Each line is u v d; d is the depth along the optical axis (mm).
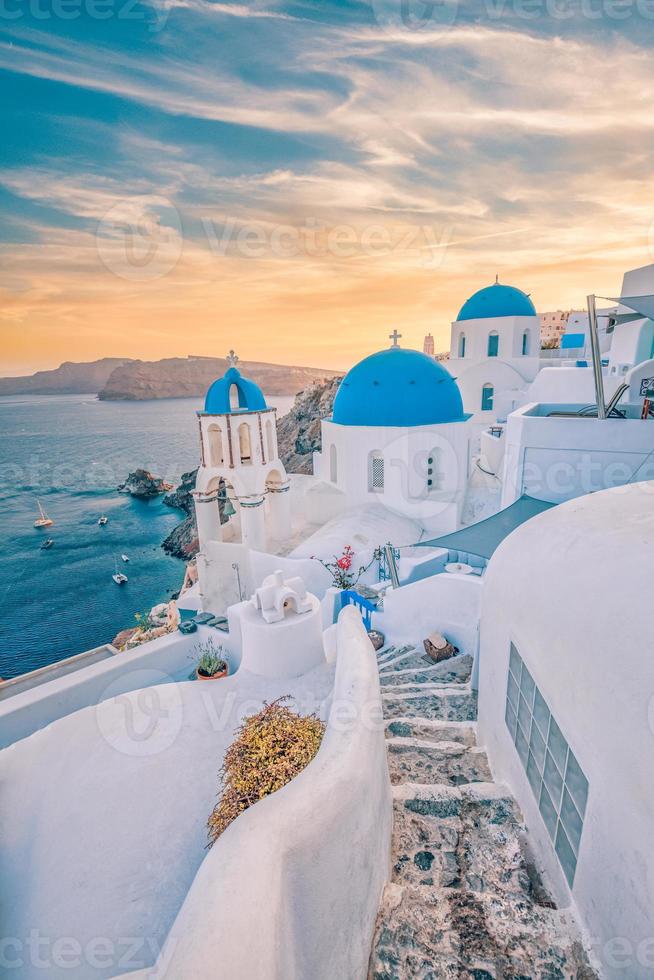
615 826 2117
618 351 17344
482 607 4992
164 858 4605
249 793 4348
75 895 4336
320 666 8070
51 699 7973
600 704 2273
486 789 3857
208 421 16719
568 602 2781
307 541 15344
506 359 25719
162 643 9086
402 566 10992
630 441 7652
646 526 2895
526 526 4090
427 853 3258
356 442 17000
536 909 2689
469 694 6223
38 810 5137
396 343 18172
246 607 8461
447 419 16969
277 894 1770
